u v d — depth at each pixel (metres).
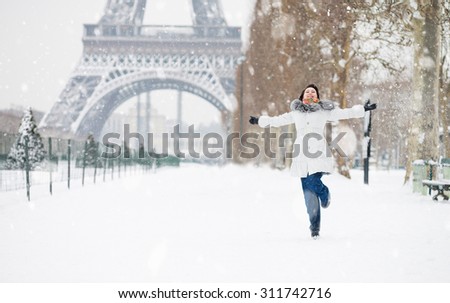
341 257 7.33
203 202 17.50
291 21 37.25
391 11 23.19
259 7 52.75
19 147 41.38
